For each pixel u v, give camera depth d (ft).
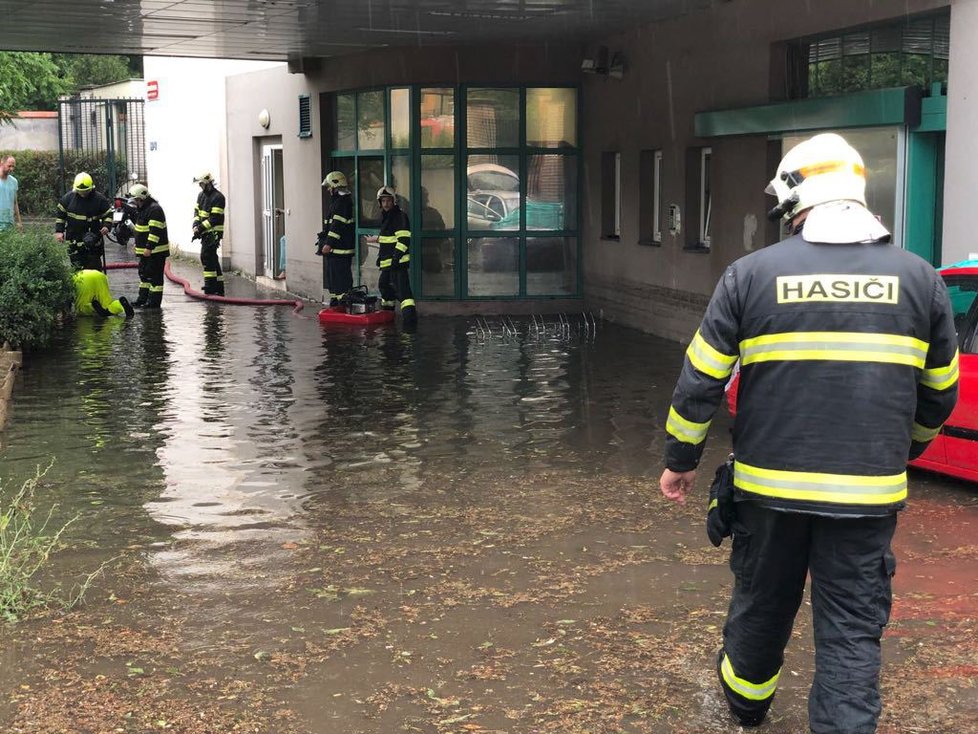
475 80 52.47
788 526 11.46
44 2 38.60
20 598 17.16
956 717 13.12
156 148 84.69
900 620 16.02
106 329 47.93
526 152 53.36
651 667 14.56
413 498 22.65
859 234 11.41
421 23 44.45
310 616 16.42
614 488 23.30
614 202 51.88
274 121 62.64
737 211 39.37
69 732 12.89
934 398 11.74
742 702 12.64
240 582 17.85
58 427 29.04
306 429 28.91
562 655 14.97
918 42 30.83
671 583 17.67
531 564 18.63
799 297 11.28
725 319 11.55
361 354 41.57
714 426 29.25
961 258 27.55
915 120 29.53
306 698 13.75
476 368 38.45
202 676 14.40
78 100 102.73
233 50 53.62
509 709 13.43
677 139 43.70
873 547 11.25
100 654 15.10
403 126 53.31
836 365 11.16
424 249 53.72
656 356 41.09
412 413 30.94
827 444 11.17
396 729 12.94
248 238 68.44
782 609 12.04
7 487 23.40
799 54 36.70
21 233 43.62
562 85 52.95
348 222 52.34
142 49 53.78
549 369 38.24
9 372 34.99
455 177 53.26
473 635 15.67
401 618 16.31
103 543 19.84
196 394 33.60
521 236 53.88
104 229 53.31
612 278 50.90
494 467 25.09
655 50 45.16
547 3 39.06
